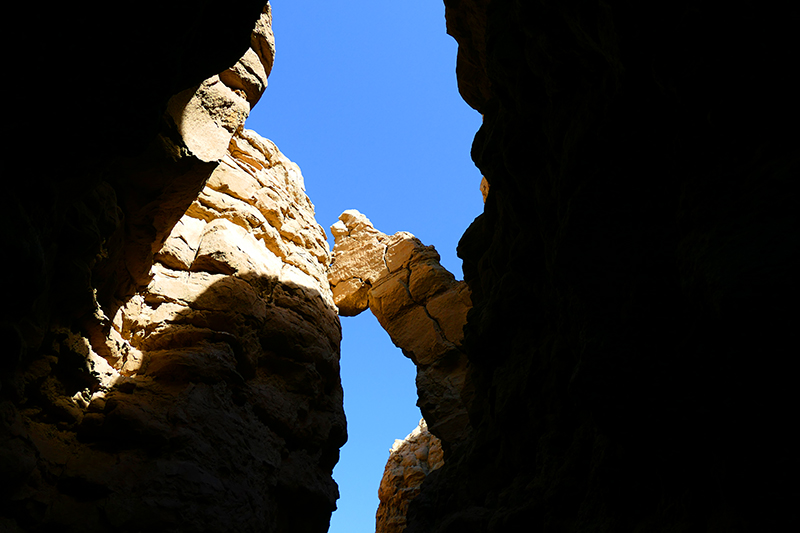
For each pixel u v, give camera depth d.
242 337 13.74
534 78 8.33
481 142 10.62
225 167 16.97
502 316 10.52
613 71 6.50
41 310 8.69
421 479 24.03
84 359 10.01
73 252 8.91
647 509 6.38
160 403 11.21
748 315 4.30
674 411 5.53
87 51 6.05
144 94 6.61
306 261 17.81
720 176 5.34
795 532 4.32
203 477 10.61
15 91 5.95
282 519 13.09
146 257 11.77
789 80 4.77
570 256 6.84
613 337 6.15
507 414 9.83
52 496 9.12
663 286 5.95
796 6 4.64
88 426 10.07
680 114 5.72
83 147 6.80
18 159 6.52
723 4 5.04
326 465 15.47
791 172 4.64
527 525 8.25
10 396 8.38
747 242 4.58
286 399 14.24
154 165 10.12
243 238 15.80
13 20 5.56
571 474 7.87
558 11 7.16
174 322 12.92
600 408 6.12
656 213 6.40
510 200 9.48
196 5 6.29
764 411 4.46
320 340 15.96
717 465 5.04
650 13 5.70
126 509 9.46
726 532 4.91
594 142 6.96
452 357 19.64
